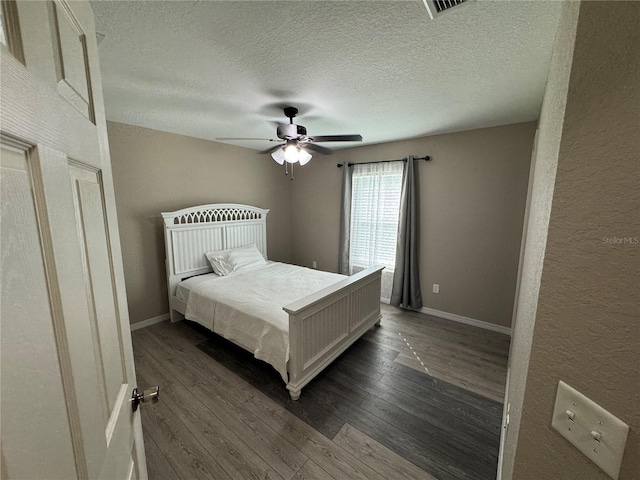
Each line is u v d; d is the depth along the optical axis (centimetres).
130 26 132
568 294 47
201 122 291
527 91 207
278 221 485
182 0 116
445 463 159
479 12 122
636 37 37
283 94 215
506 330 315
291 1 117
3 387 32
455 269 344
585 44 43
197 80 191
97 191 67
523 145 287
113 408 67
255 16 126
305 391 219
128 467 75
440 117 270
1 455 30
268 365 254
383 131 323
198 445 169
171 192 341
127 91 210
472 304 336
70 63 55
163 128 316
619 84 39
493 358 267
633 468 41
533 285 67
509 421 106
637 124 38
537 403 55
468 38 142
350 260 436
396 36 141
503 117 270
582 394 47
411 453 165
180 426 183
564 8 73
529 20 127
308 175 474
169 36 141
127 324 84
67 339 45
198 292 294
